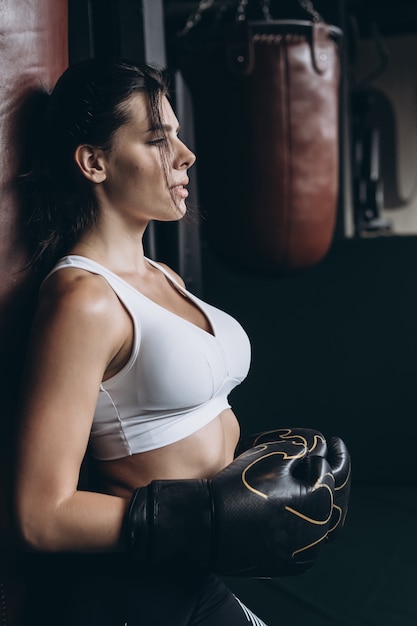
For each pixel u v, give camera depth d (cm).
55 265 122
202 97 286
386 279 372
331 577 287
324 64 284
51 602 122
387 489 377
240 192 286
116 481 125
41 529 107
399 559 301
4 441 125
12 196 127
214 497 111
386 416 378
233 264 302
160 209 126
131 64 125
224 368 129
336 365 379
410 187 788
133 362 118
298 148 284
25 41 128
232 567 112
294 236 289
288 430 140
